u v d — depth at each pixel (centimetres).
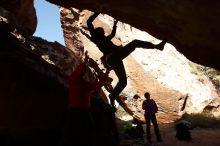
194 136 1218
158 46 779
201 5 542
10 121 741
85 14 2195
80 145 607
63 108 806
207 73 2334
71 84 622
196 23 616
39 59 966
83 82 621
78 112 609
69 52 1584
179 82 1972
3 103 749
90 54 2142
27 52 994
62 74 987
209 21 577
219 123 1535
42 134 764
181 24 662
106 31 2158
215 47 667
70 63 1483
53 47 1510
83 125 611
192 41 708
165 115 1877
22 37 1286
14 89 768
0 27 1073
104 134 844
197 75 2053
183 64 2083
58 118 793
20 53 918
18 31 1303
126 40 2112
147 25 784
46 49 1432
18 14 1494
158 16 694
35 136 756
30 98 777
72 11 2238
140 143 1071
